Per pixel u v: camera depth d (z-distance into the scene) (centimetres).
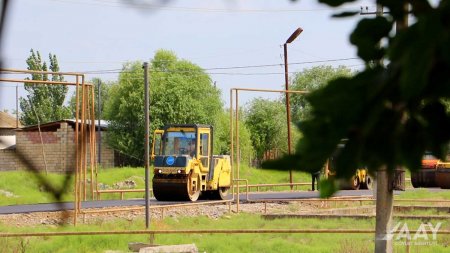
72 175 454
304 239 7194
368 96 450
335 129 457
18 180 11788
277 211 10794
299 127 468
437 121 448
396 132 450
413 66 426
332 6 478
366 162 457
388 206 3278
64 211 496
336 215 9181
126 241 6619
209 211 10219
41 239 6831
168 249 5359
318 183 471
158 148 11069
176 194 10756
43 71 845
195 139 11038
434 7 431
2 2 389
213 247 6350
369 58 465
